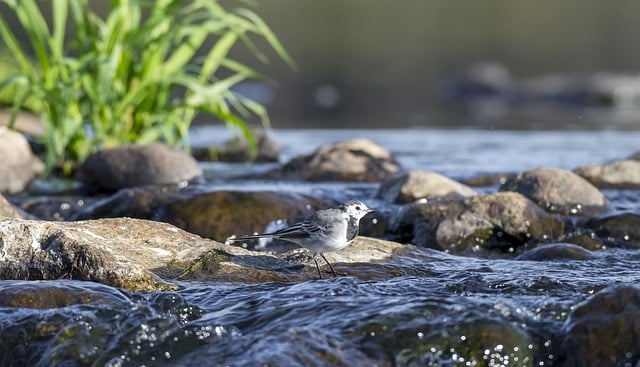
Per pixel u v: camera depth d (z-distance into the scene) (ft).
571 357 23.06
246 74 55.57
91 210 42.19
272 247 39.81
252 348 23.11
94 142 53.47
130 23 54.39
